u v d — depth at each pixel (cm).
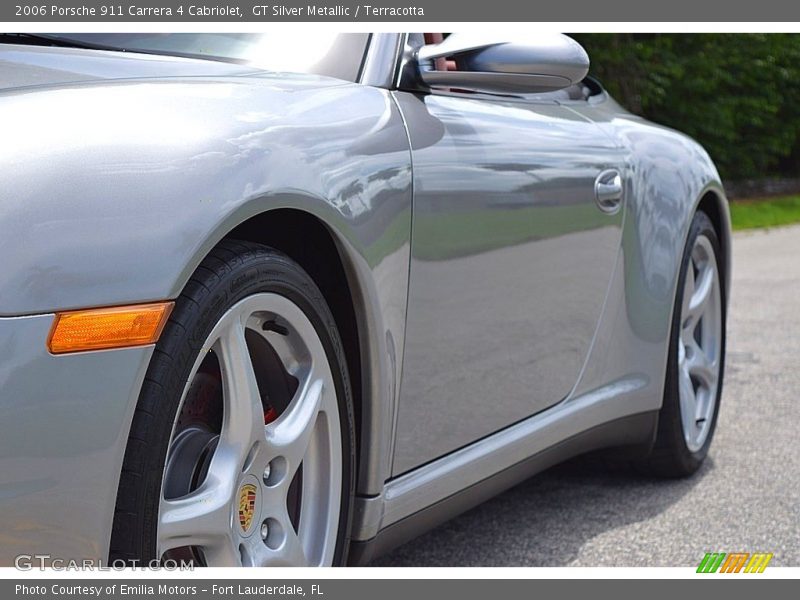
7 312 138
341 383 190
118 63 187
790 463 341
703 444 336
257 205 162
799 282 793
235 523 168
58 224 143
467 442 232
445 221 210
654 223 307
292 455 179
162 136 158
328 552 188
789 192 2031
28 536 139
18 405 138
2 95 155
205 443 169
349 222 182
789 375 465
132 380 146
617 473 334
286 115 180
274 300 174
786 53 1988
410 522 216
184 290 157
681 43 1891
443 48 222
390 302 195
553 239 251
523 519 290
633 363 302
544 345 255
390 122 204
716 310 351
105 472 144
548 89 223
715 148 1931
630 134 310
